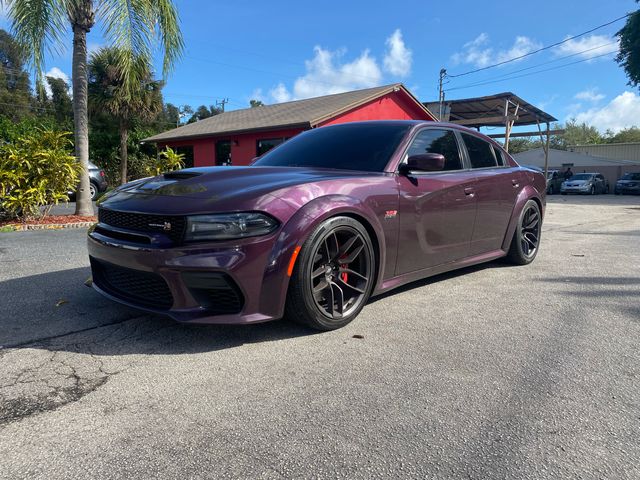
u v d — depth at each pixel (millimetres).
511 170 4773
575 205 16906
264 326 3047
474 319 3258
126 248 2678
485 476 1613
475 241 4191
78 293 3664
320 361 2525
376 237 3145
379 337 2891
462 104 20203
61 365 2422
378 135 3766
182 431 1858
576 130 79062
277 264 2613
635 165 31406
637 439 1836
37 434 1821
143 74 8828
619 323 3201
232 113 22656
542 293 3951
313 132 4273
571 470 1646
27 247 5699
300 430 1875
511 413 2023
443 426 1919
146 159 22969
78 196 8906
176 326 2990
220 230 2516
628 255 5781
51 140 7816
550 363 2541
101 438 1803
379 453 1733
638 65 24703
